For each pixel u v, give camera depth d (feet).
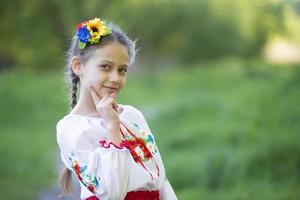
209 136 41.14
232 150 35.24
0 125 61.31
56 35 96.84
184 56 127.13
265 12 130.62
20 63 113.91
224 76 81.41
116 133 11.14
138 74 101.81
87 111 11.69
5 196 35.91
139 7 118.11
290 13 135.23
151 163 11.67
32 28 99.66
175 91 77.51
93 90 11.50
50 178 39.52
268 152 33.68
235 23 128.57
